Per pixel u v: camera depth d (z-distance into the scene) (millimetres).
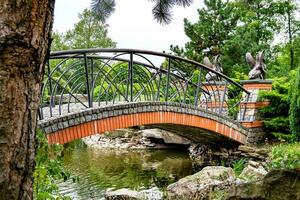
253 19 26656
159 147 17438
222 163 12523
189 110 10695
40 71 1631
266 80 12805
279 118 12398
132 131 19031
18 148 1522
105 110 8031
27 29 1520
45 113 7566
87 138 21250
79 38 34438
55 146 3445
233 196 3061
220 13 24922
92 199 8453
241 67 22516
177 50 24172
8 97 1494
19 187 1534
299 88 10312
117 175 11266
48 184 3268
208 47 24984
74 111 7453
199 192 7707
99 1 4645
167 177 11047
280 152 8641
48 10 1603
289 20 25578
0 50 1479
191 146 16062
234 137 12195
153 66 9438
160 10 4672
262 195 2893
